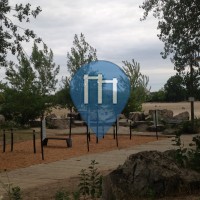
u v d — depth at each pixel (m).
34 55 39.88
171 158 7.29
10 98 34.53
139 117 34.81
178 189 6.77
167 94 92.00
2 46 22.08
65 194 8.13
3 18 22.05
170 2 21.53
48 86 40.09
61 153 17.73
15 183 10.91
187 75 27.33
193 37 22.16
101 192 7.55
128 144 20.88
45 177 11.79
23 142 22.98
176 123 28.53
